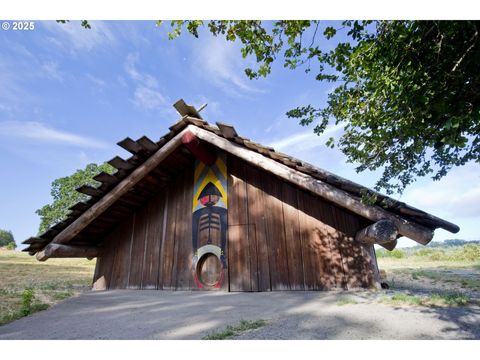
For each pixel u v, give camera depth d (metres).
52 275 11.20
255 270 6.23
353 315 3.37
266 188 6.78
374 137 2.70
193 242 7.00
